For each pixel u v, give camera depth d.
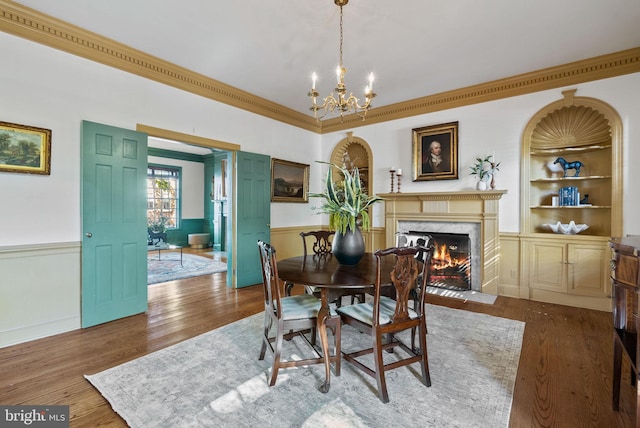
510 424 1.56
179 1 2.34
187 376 2.01
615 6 2.37
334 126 5.42
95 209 2.87
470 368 2.12
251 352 2.35
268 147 4.66
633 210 3.10
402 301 1.88
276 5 2.38
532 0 2.30
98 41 2.85
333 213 2.53
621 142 3.14
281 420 1.59
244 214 4.25
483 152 3.97
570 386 1.90
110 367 2.12
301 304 2.20
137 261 3.18
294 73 3.61
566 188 3.54
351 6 2.38
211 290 4.12
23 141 2.51
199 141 3.75
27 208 2.55
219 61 3.32
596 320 3.02
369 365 2.18
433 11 2.44
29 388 1.87
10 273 2.47
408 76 3.67
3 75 2.42
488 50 3.06
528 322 2.98
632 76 3.09
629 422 1.57
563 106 3.43
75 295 2.80
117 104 3.05
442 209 4.25
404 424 1.56
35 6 2.42
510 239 3.82
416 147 4.49
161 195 8.30
